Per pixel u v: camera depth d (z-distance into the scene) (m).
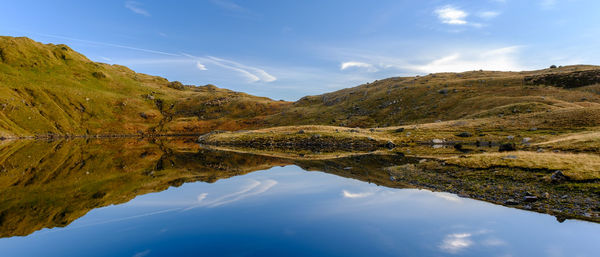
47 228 17.41
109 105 199.75
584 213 18.56
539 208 20.17
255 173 39.69
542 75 152.38
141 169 44.00
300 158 58.41
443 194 25.41
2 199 24.91
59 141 112.56
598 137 46.56
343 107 195.88
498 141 73.69
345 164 48.12
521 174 28.02
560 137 62.44
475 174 30.80
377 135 95.62
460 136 85.38
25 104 156.00
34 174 38.62
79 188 29.59
